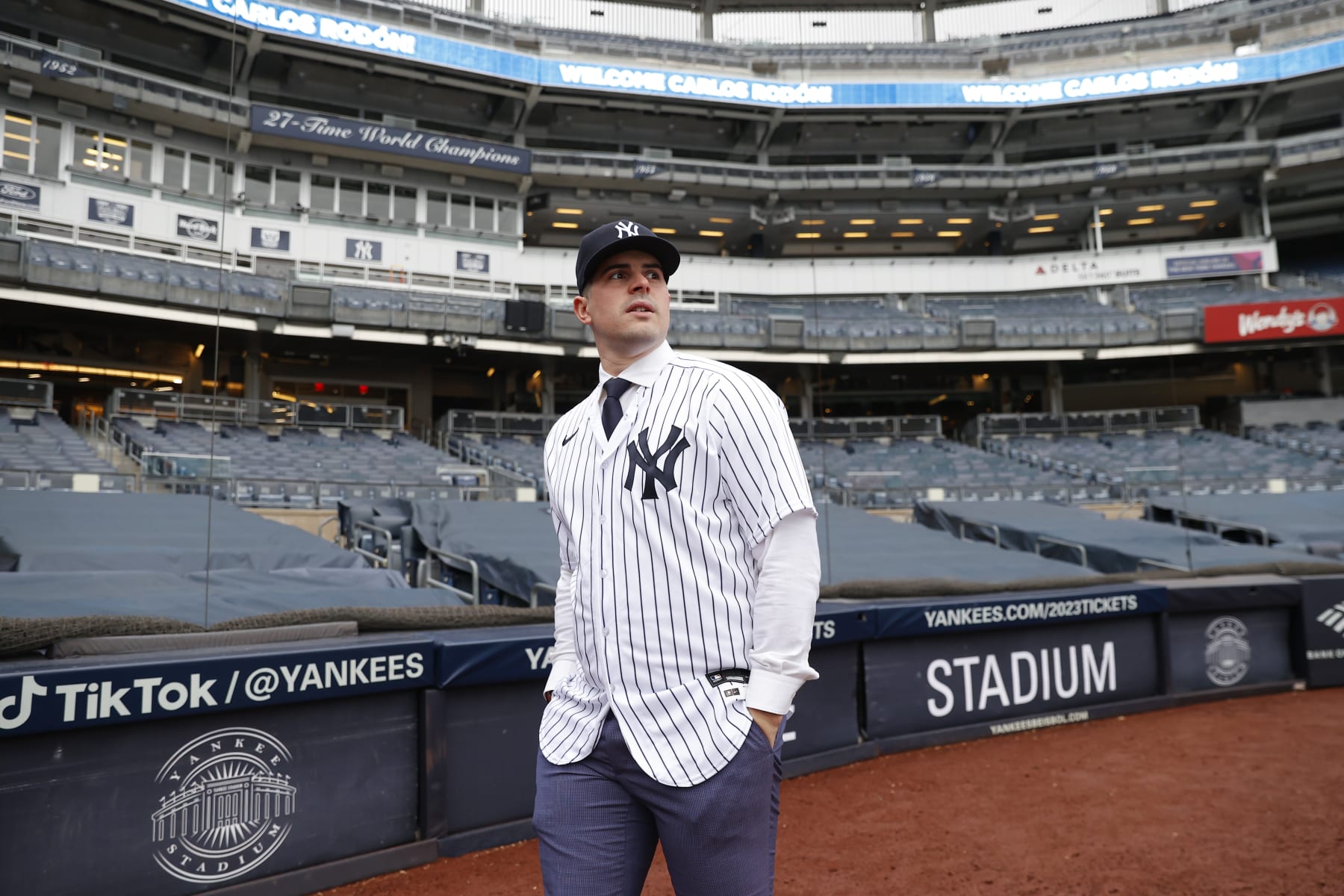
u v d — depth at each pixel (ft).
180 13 70.85
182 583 18.01
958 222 101.04
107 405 51.29
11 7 69.82
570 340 75.51
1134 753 16.34
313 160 78.64
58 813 8.71
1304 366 97.25
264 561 23.27
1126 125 101.09
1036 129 102.12
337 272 78.28
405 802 11.44
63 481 33.42
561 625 5.53
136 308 60.39
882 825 12.55
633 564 4.58
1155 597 20.75
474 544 28.58
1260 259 93.71
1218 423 94.84
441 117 90.63
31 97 64.85
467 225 85.97
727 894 4.41
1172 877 10.19
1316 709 19.98
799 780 15.17
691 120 99.30
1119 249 96.02
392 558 29.96
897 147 102.47
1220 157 92.43
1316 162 89.45
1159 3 109.60
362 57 80.07
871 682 16.97
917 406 106.11
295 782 10.44
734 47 97.96
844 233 103.19
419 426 84.17
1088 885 10.05
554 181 89.40
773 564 4.55
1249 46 96.73
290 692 10.30
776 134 101.04
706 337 79.87
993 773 15.29
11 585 16.28
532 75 85.51
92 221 66.39
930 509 47.67
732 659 4.56
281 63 81.15
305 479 41.96
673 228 100.27
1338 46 88.48
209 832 9.70
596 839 4.63
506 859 11.56
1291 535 42.60
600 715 4.67
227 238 73.61
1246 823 12.05
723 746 4.38
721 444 4.64
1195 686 21.39
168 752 9.49
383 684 11.14
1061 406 94.27
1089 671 19.88
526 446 68.80
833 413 104.94
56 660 9.68
